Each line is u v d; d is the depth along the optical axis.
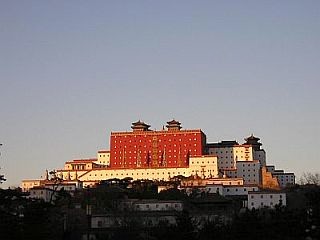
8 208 133.38
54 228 157.25
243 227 135.75
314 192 142.62
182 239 136.62
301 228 134.00
